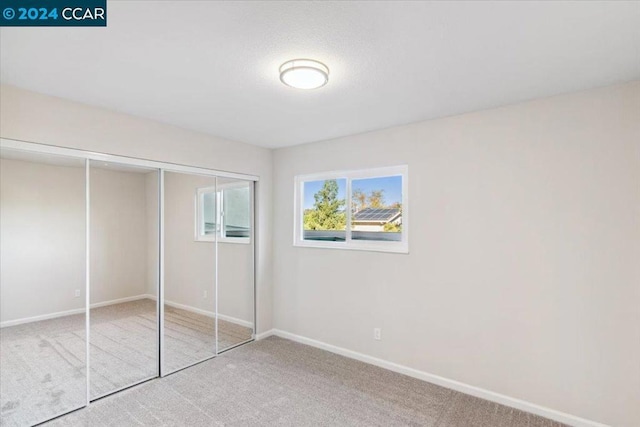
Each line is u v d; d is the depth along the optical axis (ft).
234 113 9.30
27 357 8.34
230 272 12.60
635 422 7.09
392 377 10.14
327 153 12.34
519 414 8.21
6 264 8.11
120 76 6.91
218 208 12.21
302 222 13.39
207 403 8.64
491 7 4.59
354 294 11.53
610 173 7.39
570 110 7.85
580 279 7.72
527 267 8.40
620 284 7.27
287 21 4.95
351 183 11.94
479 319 9.08
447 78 7.02
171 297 10.71
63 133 8.16
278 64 6.39
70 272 8.83
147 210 10.16
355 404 8.63
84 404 8.56
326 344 12.26
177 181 10.89
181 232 11.00
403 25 5.06
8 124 7.33
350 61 6.25
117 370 9.49
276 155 13.99
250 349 12.34
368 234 11.48
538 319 8.23
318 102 8.44
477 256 9.14
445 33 5.28
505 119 8.73
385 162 10.85
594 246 7.57
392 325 10.64
